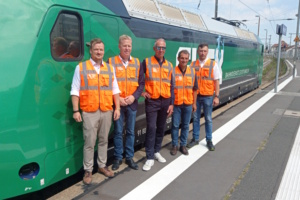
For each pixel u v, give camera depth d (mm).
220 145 6133
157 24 5887
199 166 4992
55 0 3500
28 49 3234
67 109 3777
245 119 8625
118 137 4582
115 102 4172
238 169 4871
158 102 4664
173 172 4723
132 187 4191
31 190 3453
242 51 12102
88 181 4215
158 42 4484
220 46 9430
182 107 5262
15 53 3172
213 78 5605
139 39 5246
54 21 3479
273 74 27438
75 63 3816
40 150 3451
